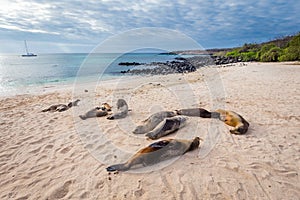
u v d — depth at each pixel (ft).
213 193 9.02
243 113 19.94
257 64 72.43
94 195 9.23
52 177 10.71
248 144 13.62
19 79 59.36
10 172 11.30
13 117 21.75
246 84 35.45
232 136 15.05
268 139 14.29
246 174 10.25
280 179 9.82
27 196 9.39
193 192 9.13
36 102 29.66
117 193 9.30
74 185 9.99
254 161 11.43
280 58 80.74
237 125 15.90
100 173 10.91
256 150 12.75
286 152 12.43
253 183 9.58
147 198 8.88
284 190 9.07
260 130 15.89
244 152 12.53
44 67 100.89
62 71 78.43
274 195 8.79
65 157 12.77
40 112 23.77
